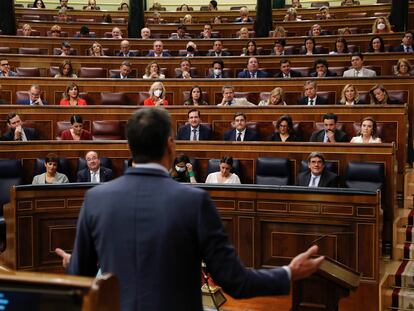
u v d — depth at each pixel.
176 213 1.67
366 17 12.60
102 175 5.64
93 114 7.10
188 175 5.57
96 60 9.38
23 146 5.95
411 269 4.77
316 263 1.82
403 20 11.06
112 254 1.68
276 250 4.23
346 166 5.46
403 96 7.12
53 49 10.45
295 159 5.68
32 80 8.05
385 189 5.23
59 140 6.29
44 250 4.55
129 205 1.71
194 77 9.15
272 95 7.08
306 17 13.67
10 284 1.41
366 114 6.33
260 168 5.64
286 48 10.03
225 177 5.43
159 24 12.32
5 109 6.98
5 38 10.32
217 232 1.68
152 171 1.76
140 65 9.38
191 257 1.69
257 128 6.73
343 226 4.07
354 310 4.08
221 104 7.42
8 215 4.59
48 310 1.38
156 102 7.31
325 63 8.21
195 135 6.62
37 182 5.65
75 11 13.86
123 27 12.42
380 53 8.55
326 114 6.06
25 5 15.67
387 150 5.33
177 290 1.65
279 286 1.71
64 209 4.59
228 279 1.65
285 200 4.20
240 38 10.67
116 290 1.42
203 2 16.16
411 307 4.39
